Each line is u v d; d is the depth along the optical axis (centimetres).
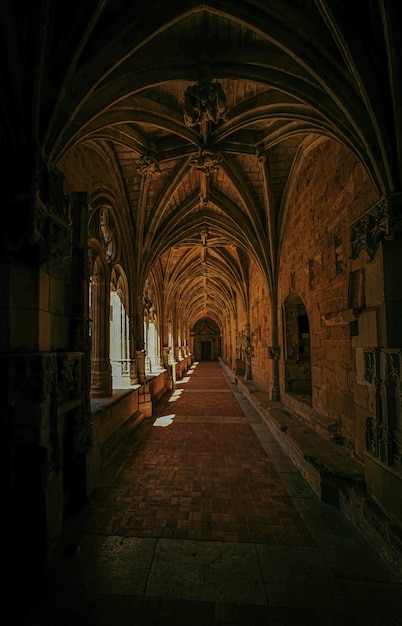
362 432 381
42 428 292
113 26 300
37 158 284
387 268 317
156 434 701
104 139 523
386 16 256
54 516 301
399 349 291
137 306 862
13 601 242
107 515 368
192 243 1262
